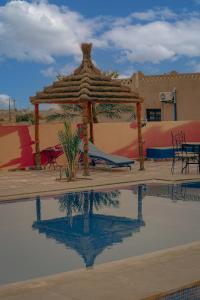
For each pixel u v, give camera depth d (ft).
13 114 207.82
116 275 15.49
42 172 54.65
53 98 52.11
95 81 50.14
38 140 57.47
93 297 13.51
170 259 17.47
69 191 38.78
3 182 44.75
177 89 105.70
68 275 15.80
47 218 29.07
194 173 49.60
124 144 69.26
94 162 59.06
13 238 24.06
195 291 14.15
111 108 94.84
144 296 13.46
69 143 45.55
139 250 21.24
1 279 17.40
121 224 27.12
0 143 57.67
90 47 52.11
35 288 14.46
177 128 74.13
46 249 21.76
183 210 31.14
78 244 22.63
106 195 37.45
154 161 68.44
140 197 36.35
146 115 105.81
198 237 23.66
